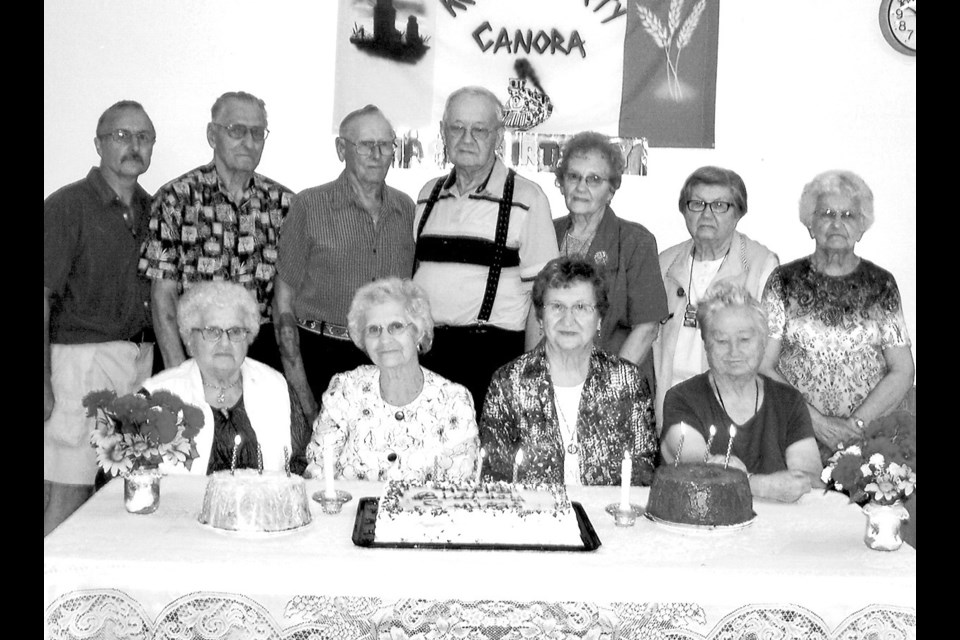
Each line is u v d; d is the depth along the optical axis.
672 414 3.27
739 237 3.75
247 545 2.20
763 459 3.19
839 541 2.33
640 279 3.75
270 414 3.19
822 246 3.75
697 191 3.71
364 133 3.70
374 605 2.07
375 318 2.90
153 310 3.75
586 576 2.07
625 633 2.08
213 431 3.10
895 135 3.71
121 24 3.68
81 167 3.71
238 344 3.15
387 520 2.26
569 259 3.13
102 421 2.44
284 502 2.30
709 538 2.33
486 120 3.69
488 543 2.22
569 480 3.02
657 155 3.72
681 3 3.69
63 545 2.17
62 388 3.75
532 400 3.06
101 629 2.08
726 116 3.72
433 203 3.72
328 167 3.72
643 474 3.02
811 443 3.18
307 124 3.71
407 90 3.70
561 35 3.69
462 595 2.06
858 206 3.71
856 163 3.72
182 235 3.72
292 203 3.73
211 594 2.07
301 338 3.76
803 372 3.79
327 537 2.26
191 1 3.67
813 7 3.68
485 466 3.07
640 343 3.77
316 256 3.74
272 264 3.75
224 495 2.29
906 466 2.25
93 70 3.69
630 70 3.70
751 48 3.70
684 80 3.70
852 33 3.69
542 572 2.07
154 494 2.46
